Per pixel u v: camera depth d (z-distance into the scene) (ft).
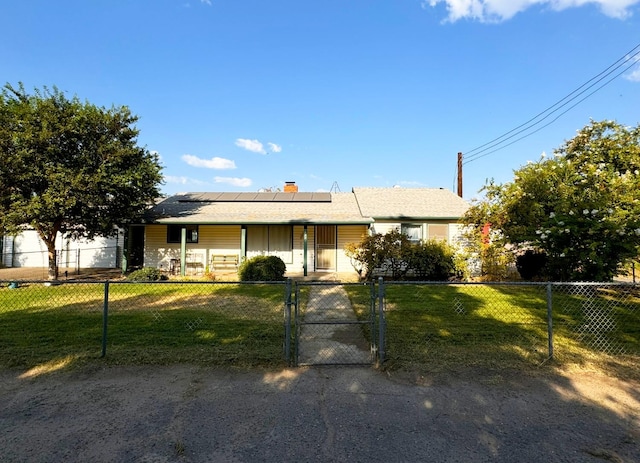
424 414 11.14
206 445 9.39
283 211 53.57
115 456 8.91
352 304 28.30
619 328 20.70
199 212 52.39
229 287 36.47
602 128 45.14
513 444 9.53
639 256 28.86
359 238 53.93
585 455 9.05
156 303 28.19
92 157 38.55
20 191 36.78
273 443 9.52
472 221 42.01
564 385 13.24
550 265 32.83
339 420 10.73
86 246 58.80
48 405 11.62
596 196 30.12
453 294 32.37
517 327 20.95
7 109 35.17
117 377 13.87
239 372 14.42
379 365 15.07
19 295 31.37
